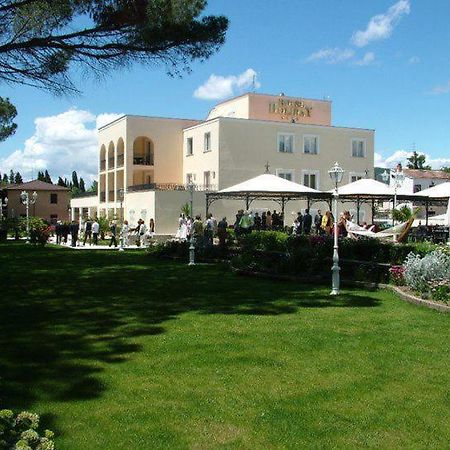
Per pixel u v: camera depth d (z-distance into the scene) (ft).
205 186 129.90
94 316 33.78
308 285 48.24
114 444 16.12
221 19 44.04
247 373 22.45
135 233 116.47
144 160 149.48
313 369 23.00
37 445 11.96
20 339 27.71
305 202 134.92
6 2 38.88
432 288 38.65
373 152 144.87
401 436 16.81
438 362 23.95
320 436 16.78
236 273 56.39
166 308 36.63
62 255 83.35
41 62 41.96
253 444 16.24
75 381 21.26
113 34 42.19
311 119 149.59
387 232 70.49
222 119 128.98
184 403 19.21
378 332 29.35
